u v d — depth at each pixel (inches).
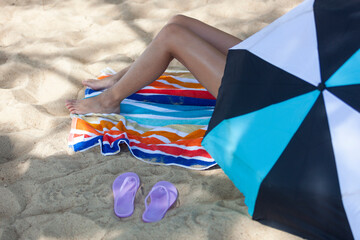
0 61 115.0
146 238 59.2
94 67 111.0
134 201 68.6
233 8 136.1
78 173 74.8
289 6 137.4
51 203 68.5
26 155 80.5
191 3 141.6
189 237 58.9
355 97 47.4
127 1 145.8
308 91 50.6
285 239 57.6
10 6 146.4
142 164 77.2
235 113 55.9
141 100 96.0
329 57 51.2
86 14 139.6
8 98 96.0
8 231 63.3
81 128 83.4
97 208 66.9
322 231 49.4
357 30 51.4
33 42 121.6
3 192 71.2
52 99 99.1
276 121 51.8
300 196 47.7
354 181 44.9
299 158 48.5
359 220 45.3
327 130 47.6
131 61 114.7
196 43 71.2
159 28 128.4
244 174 53.4
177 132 84.8
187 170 75.4
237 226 60.2
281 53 55.6
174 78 103.1
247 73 57.1
